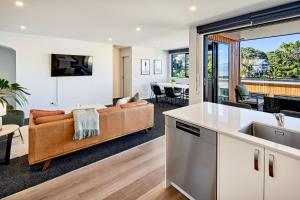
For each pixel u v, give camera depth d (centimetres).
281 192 121
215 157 161
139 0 290
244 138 137
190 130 181
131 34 533
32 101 545
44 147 253
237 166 145
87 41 644
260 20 342
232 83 590
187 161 189
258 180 133
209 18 386
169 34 536
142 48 836
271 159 124
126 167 263
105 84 706
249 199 139
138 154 303
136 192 209
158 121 495
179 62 898
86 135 285
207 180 170
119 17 372
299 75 513
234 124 167
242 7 326
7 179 232
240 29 392
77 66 622
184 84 807
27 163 272
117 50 872
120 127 348
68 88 615
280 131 160
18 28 456
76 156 296
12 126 288
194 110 223
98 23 414
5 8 318
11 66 532
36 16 363
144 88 862
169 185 218
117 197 201
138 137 379
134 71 821
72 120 278
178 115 199
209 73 507
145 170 255
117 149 322
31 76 538
